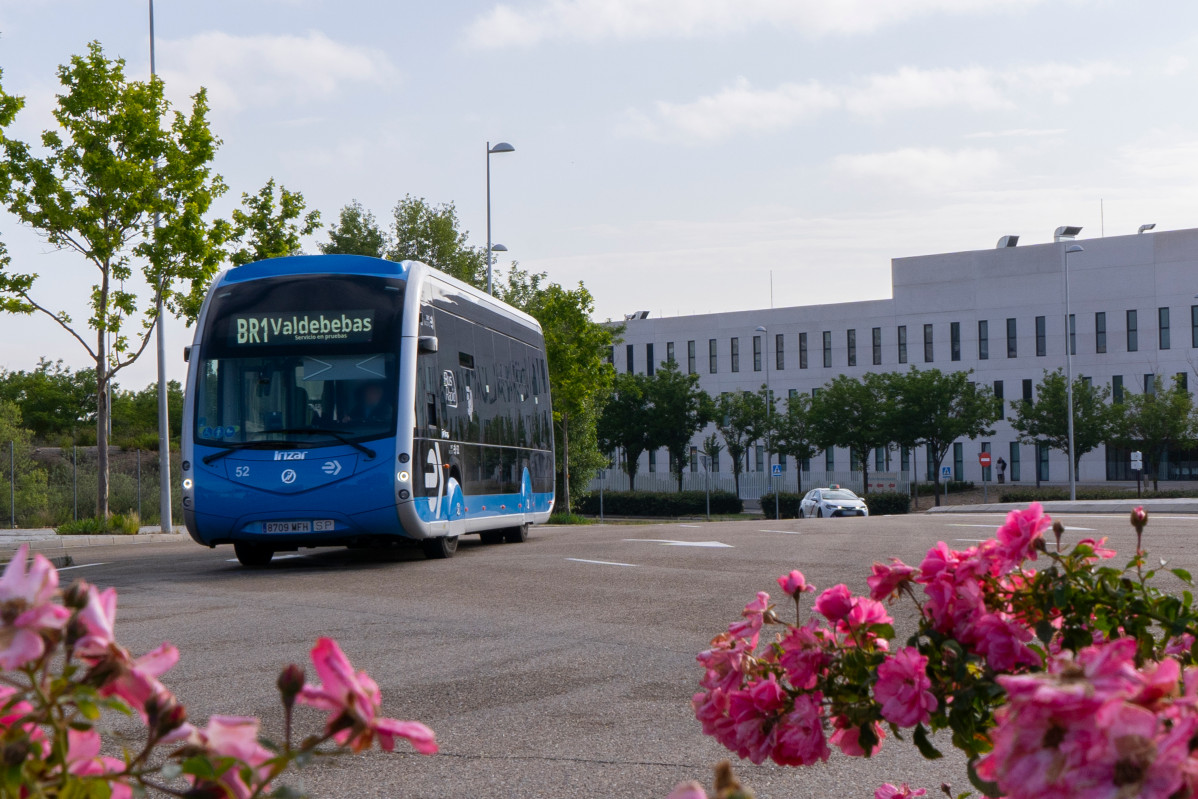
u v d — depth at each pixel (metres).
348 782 5.03
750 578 12.83
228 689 7.02
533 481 20.59
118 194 25.41
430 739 1.46
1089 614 2.66
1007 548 2.68
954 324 78.88
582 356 49.16
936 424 65.44
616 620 9.83
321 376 14.46
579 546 18.41
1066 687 1.35
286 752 1.46
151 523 33.28
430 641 8.81
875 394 68.25
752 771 5.21
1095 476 73.56
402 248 63.44
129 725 6.02
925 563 2.67
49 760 1.48
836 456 81.00
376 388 14.43
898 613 9.41
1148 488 67.06
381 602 11.19
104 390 26.25
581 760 5.38
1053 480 74.94
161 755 5.32
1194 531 18.64
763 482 81.56
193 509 14.32
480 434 17.41
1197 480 70.00
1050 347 75.75
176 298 26.25
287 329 14.60
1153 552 14.18
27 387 71.19
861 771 5.21
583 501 71.06
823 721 2.61
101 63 25.50
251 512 14.23
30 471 33.47
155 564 16.42
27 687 1.51
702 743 5.69
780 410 84.75
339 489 14.16
